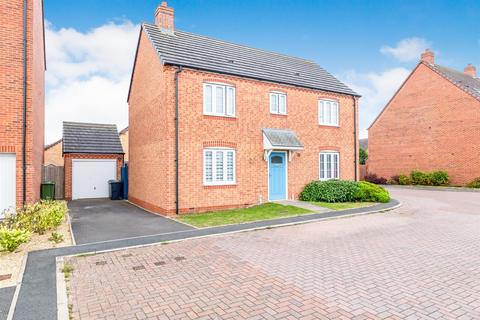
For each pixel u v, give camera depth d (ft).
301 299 15.38
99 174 67.10
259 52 58.59
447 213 40.57
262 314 13.87
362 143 148.15
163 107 41.42
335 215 37.78
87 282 17.87
